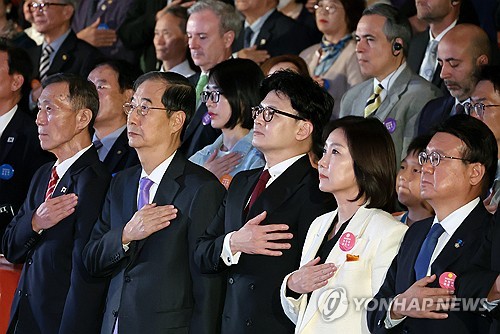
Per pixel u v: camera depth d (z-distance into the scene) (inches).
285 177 437.1
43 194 507.2
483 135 390.6
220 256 425.1
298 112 437.7
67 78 511.8
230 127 533.6
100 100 591.2
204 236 442.9
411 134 570.6
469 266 375.6
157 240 448.5
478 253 376.2
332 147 411.2
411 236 393.7
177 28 687.1
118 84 595.2
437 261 379.2
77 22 783.1
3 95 595.8
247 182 446.9
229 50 645.9
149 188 461.7
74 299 470.6
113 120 596.4
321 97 443.8
